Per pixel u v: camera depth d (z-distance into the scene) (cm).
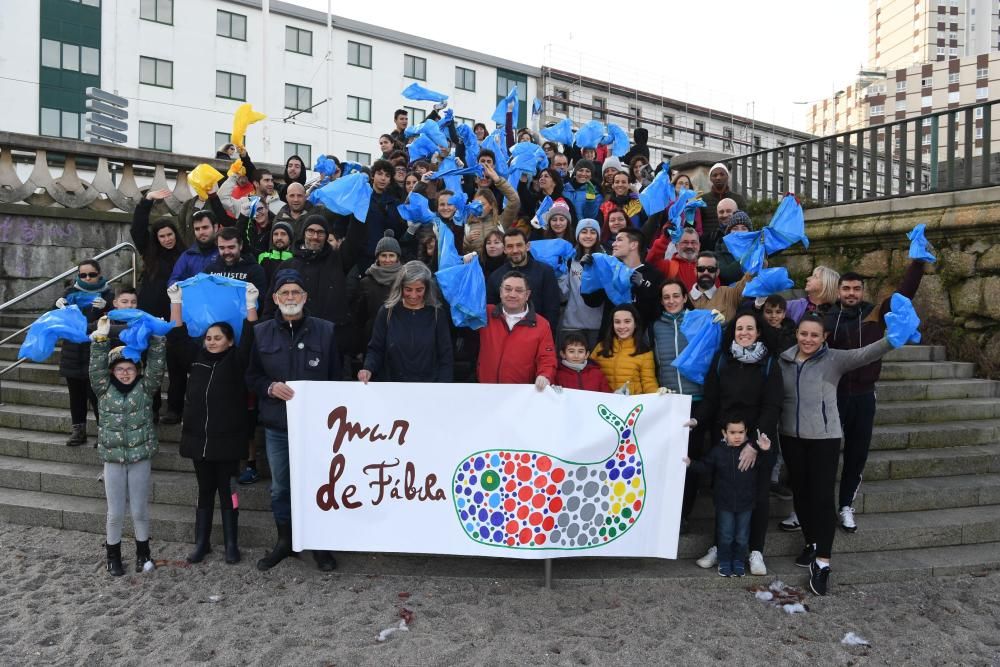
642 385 486
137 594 437
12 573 465
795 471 477
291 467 447
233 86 3441
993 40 10750
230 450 469
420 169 787
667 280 501
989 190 772
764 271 504
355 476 450
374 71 3806
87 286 634
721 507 462
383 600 430
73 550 503
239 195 739
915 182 877
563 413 441
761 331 469
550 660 364
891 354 792
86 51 3134
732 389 460
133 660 361
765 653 377
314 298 534
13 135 991
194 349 527
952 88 7706
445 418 446
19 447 629
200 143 3362
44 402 701
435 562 485
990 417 704
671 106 4631
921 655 381
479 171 671
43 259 1012
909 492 557
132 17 3206
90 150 1069
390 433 449
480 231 622
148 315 468
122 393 463
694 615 419
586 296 549
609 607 427
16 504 551
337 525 450
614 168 796
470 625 400
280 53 3544
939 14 10700
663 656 370
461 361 570
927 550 512
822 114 9100
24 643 378
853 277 527
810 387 460
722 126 4850
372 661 361
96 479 569
